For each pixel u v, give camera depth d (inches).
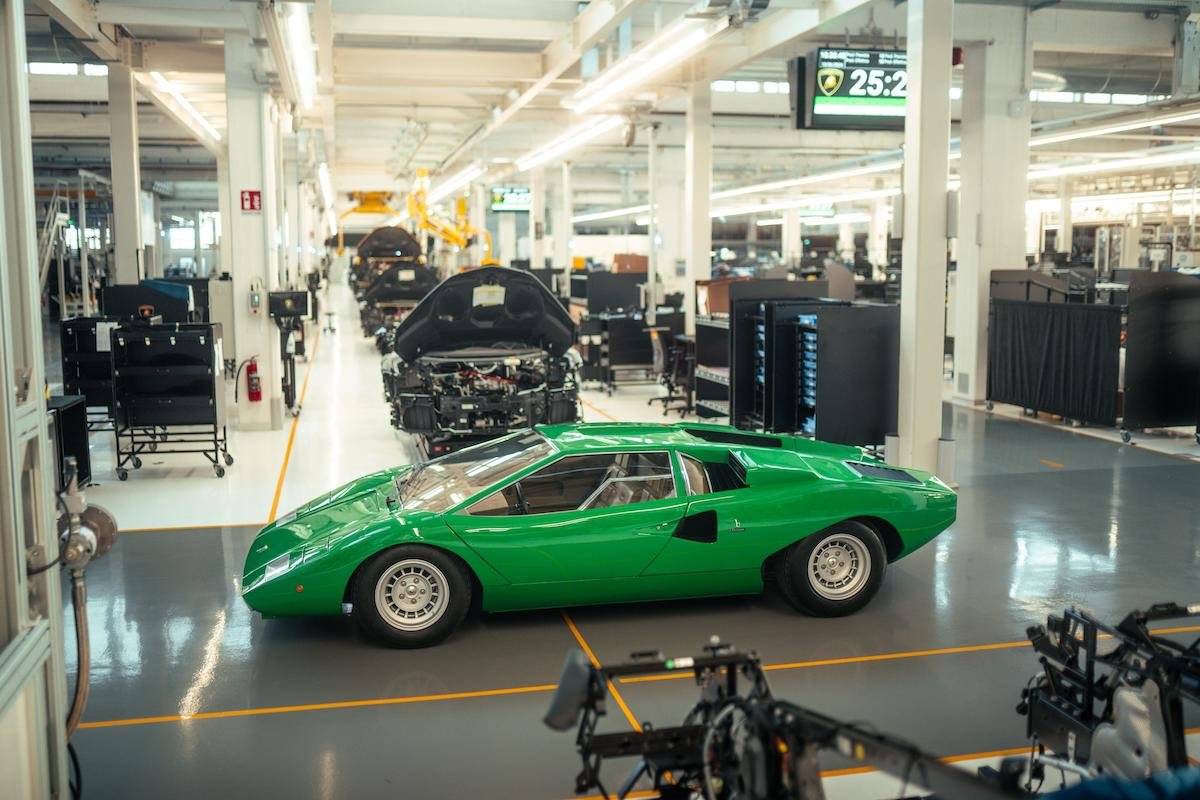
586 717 133.8
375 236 1294.3
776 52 723.4
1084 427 565.9
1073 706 165.9
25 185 153.4
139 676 225.8
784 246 1770.4
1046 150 1063.0
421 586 240.4
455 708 207.9
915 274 403.9
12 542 141.2
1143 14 642.2
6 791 135.3
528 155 1119.0
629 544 245.0
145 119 1122.7
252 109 549.0
